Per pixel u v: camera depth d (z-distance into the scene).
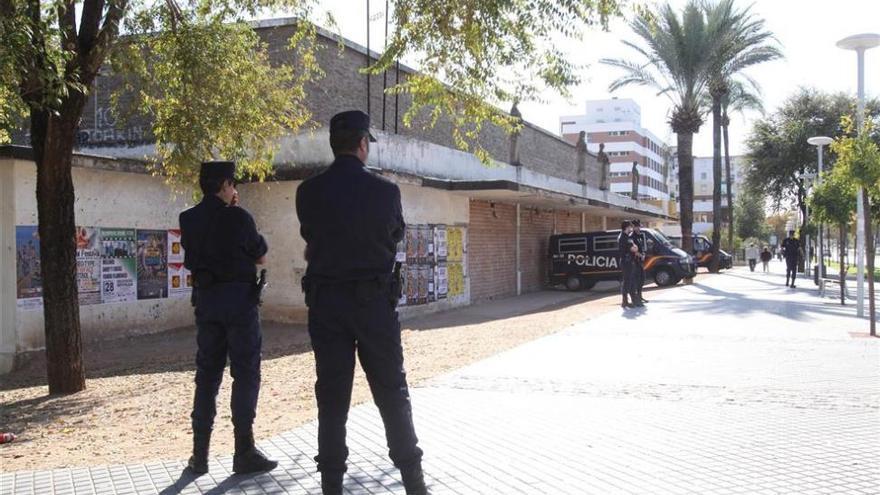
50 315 8.55
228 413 7.19
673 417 6.51
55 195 8.48
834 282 26.19
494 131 24.28
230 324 4.92
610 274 25.31
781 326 13.60
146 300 13.84
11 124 8.52
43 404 8.02
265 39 15.66
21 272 11.10
